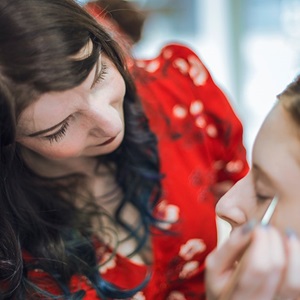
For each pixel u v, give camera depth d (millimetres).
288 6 1949
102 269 746
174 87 873
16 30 514
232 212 540
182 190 820
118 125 597
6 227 662
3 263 656
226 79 2096
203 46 2070
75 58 527
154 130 828
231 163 913
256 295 458
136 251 764
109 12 776
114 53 613
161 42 1938
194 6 2010
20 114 538
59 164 728
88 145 622
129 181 776
